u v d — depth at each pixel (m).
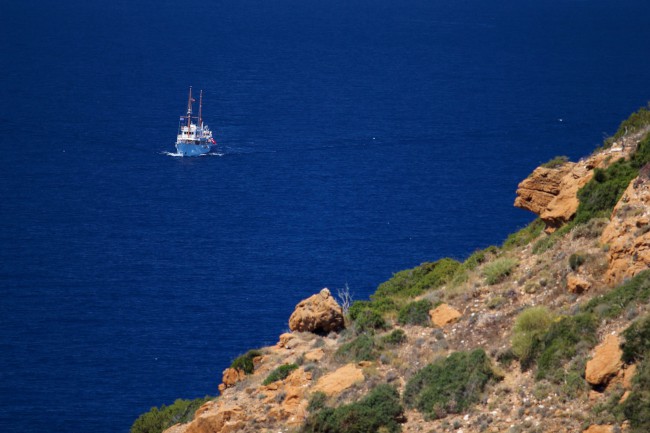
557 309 134.25
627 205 142.62
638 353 109.12
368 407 125.06
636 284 123.56
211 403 149.38
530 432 108.62
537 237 168.38
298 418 132.12
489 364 125.56
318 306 164.38
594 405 108.38
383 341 146.50
